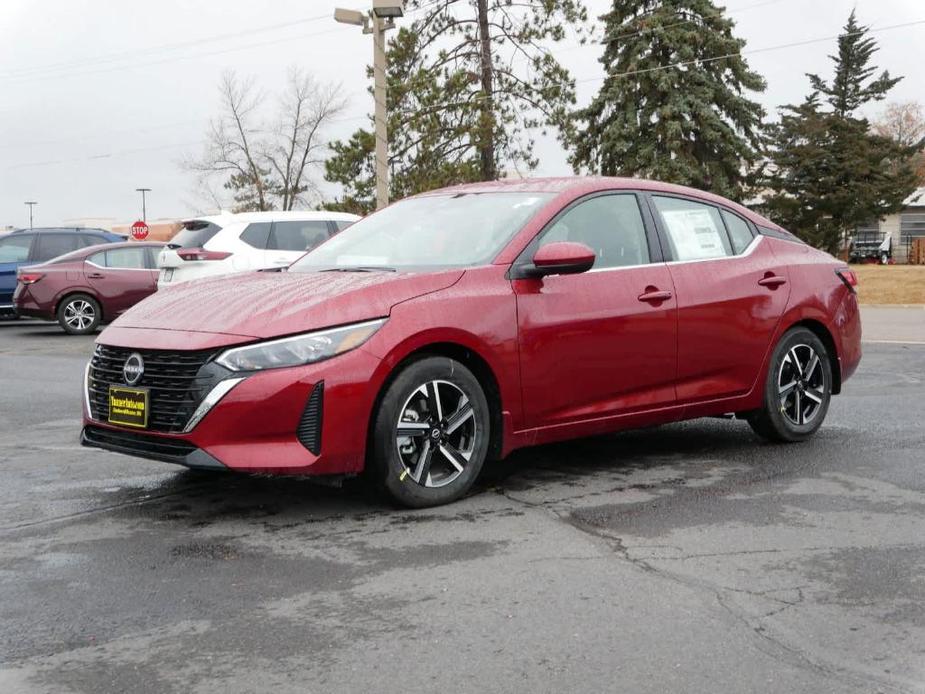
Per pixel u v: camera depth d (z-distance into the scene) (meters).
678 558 3.96
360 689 2.79
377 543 4.18
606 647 3.07
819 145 47.00
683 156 38.06
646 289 5.48
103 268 17.20
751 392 6.03
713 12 39.03
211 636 3.19
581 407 5.23
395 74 34.91
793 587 3.61
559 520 4.52
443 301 4.73
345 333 4.46
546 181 5.75
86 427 4.89
